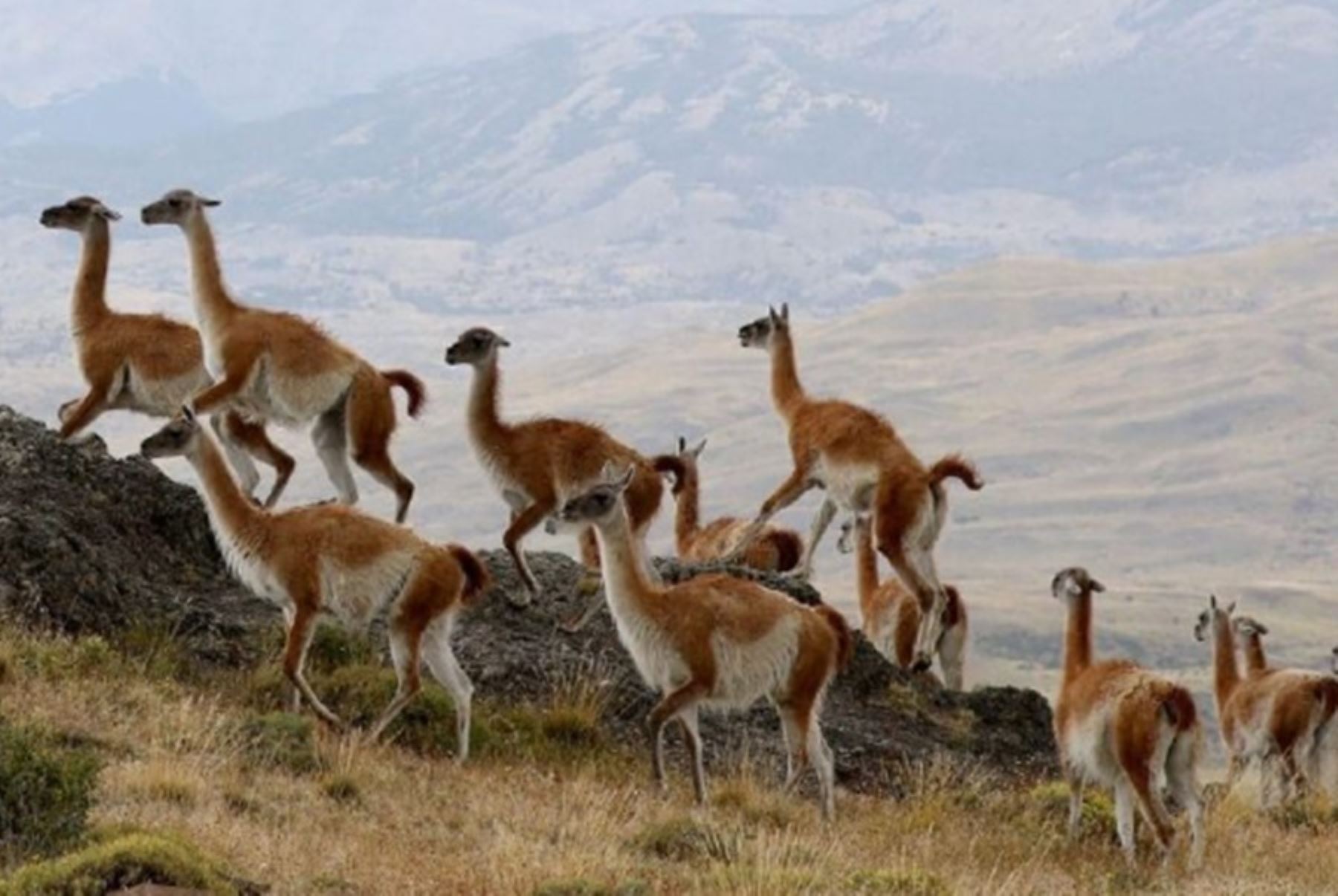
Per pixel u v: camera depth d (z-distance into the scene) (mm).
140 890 17922
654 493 32938
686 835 25000
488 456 32250
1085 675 30375
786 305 37812
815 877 22797
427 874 21234
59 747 24281
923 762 34562
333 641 31500
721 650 27984
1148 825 29766
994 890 24719
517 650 33375
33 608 29391
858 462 36000
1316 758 39094
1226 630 40656
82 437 33781
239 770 25031
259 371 32094
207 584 33219
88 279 33344
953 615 39375
